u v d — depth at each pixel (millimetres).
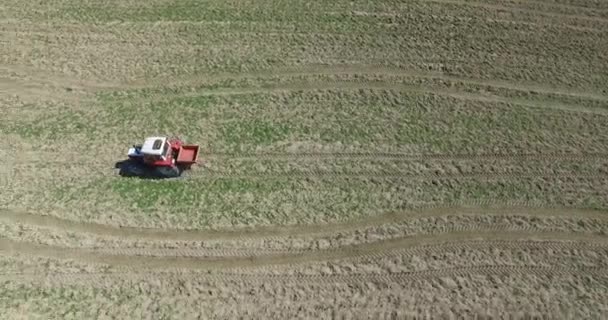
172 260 15414
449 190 16812
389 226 16047
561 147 17797
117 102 19141
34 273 15219
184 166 17328
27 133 18250
